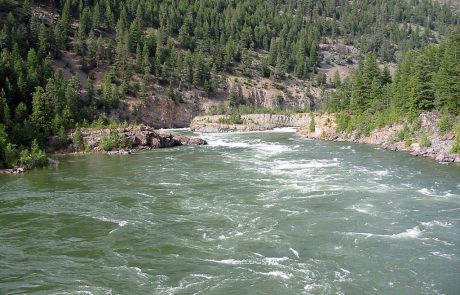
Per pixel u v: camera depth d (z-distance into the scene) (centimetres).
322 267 3319
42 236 4072
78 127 10575
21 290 3036
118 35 19312
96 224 4400
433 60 10725
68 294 2972
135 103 16375
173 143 11050
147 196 5481
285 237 3941
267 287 3020
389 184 5872
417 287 2991
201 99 19012
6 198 5491
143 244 3844
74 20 19750
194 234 4066
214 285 3066
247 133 14425
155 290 3014
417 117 9769
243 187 5841
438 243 3738
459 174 6525
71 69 16450
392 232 4016
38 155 8000
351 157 8325
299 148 9925
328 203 4975
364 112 12119
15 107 10619
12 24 15950
